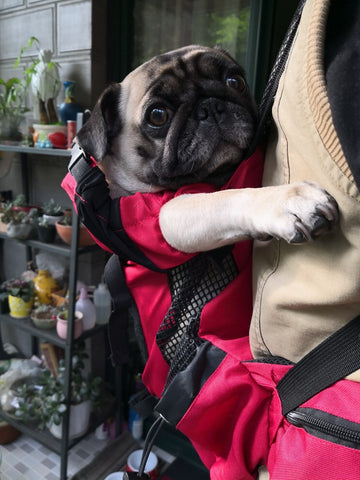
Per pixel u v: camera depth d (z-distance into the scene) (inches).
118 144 28.8
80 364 75.0
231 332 23.6
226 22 71.6
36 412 71.9
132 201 23.0
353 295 15.5
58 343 67.9
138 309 25.4
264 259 20.5
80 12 69.0
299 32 17.6
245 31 70.3
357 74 14.0
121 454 76.5
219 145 25.1
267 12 65.5
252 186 22.1
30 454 76.4
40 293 77.7
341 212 15.3
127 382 84.7
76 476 70.4
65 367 67.0
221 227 19.8
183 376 21.7
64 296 77.1
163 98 25.7
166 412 22.3
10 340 101.0
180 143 25.0
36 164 85.0
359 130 13.5
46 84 69.3
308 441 16.9
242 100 26.7
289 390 18.3
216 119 24.9
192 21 74.2
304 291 17.2
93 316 71.7
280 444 18.3
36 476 71.4
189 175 26.2
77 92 72.7
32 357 93.2
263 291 19.8
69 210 72.5
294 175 18.1
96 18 68.9
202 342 23.2
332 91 14.4
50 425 72.0
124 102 28.6
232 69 27.2
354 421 15.7
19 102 81.0
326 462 16.1
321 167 15.8
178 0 73.9
